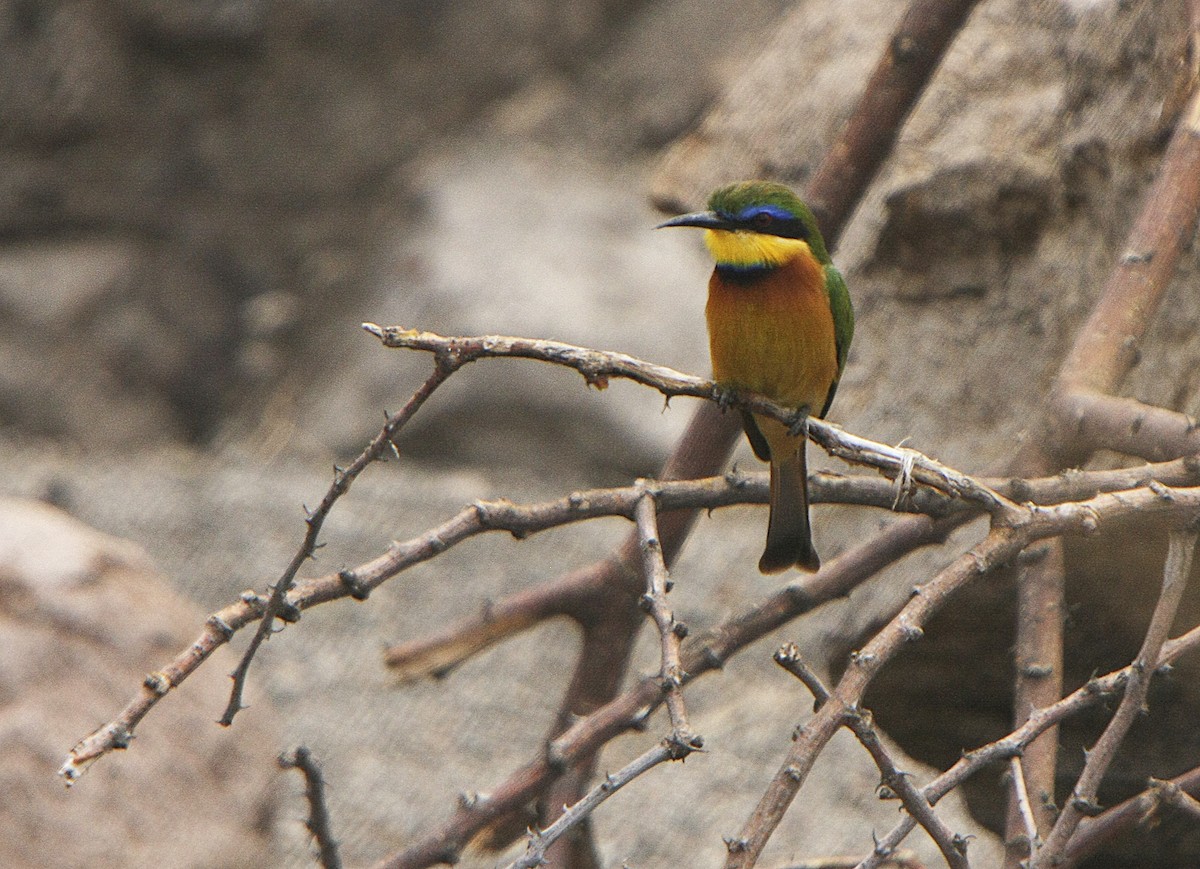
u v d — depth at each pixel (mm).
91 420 25922
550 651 18000
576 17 29453
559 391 24266
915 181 9898
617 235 26469
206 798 11578
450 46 28375
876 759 4773
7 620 11508
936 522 6363
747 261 7758
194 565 20125
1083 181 9273
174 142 27125
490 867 12102
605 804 14773
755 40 29062
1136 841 8414
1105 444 6039
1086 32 9477
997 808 9227
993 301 9656
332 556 20484
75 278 26422
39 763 10945
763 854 13734
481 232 26469
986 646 8156
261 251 27703
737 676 17203
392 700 16906
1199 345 8023
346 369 25953
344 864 13812
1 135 26328
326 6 27250
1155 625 5059
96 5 26281
